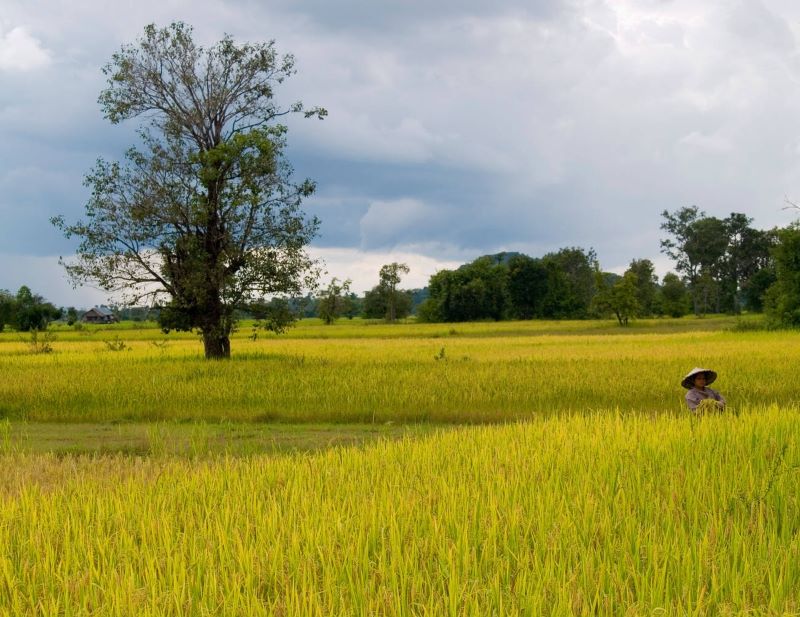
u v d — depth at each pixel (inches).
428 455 342.0
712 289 4884.4
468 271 4992.6
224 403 647.8
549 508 236.8
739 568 187.5
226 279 1095.0
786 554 188.5
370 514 231.6
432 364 917.2
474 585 171.0
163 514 244.5
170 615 168.4
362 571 188.9
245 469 330.0
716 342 1509.6
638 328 3021.7
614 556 197.2
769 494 246.7
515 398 630.5
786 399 633.0
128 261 1110.4
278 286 1133.1
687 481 265.4
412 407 613.9
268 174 1119.6
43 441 502.3
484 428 435.2
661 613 158.6
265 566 195.9
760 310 4463.6
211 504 264.4
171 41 1136.2
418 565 197.2
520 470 297.0
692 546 192.4
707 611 165.6
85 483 305.4
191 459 413.7
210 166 1093.1
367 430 542.9
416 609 170.7
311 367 880.9
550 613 163.9
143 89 1120.2
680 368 809.5
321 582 189.2
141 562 201.6
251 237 1134.4
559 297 4830.2
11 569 197.9
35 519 243.0
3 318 3959.2
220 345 1167.6
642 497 249.1
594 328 3088.1
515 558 196.7
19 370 900.0
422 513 235.1
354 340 2133.4
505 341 1878.7
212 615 166.6
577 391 652.7
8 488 318.3
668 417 465.4
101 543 218.2
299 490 275.0
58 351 1551.4
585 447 346.3
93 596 179.5
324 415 592.7
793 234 2194.9
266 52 1165.1
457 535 214.5
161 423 586.2
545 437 380.5
